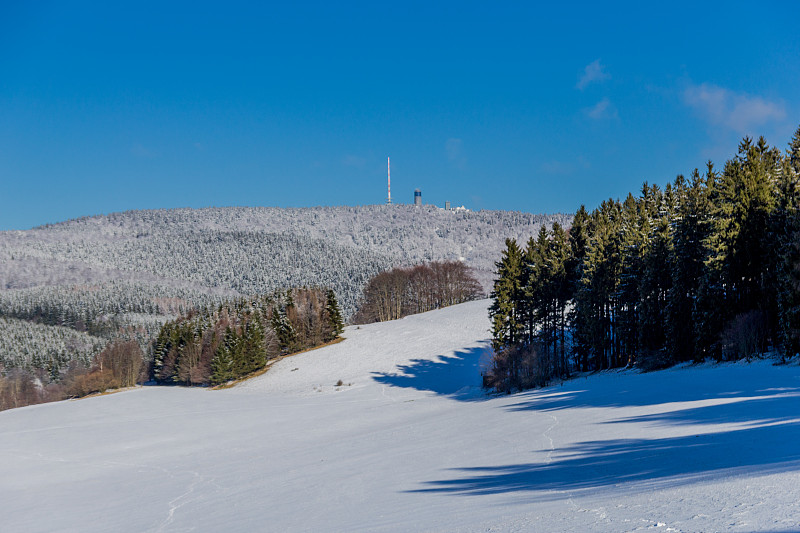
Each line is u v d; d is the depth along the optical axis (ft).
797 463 34.19
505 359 226.38
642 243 209.97
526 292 238.89
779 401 76.23
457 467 69.15
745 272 169.48
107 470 131.34
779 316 149.59
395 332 400.67
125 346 420.77
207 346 389.39
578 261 248.52
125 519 71.36
